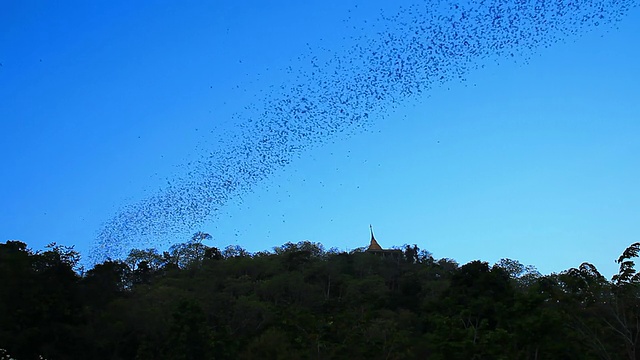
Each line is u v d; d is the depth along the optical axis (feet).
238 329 224.12
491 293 197.26
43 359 161.68
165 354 174.09
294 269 369.71
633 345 122.62
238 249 429.79
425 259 459.32
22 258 170.19
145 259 386.52
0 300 156.87
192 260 387.34
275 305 257.34
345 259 406.62
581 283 138.31
